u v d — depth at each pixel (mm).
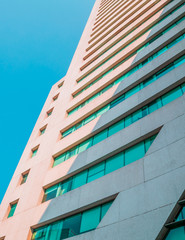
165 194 12039
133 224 12195
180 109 15438
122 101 21484
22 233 18594
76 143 22625
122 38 32688
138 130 17250
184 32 22203
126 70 25172
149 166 14094
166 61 20469
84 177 18828
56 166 22266
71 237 15094
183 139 13508
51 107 32719
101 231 13453
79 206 16453
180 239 10500
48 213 18250
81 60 37281
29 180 23562
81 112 25641
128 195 13812
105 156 18328
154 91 18828
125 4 44219
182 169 12297
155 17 28859
